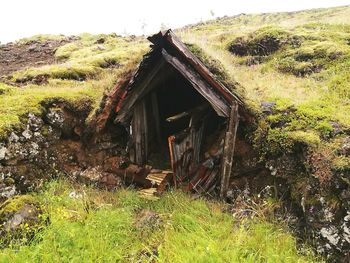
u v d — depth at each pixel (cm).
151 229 573
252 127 693
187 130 736
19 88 862
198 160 766
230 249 508
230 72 734
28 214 559
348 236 508
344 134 598
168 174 720
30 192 679
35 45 1541
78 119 799
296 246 545
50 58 1345
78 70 1031
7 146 668
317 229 541
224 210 637
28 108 733
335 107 699
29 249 510
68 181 720
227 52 1214
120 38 1602
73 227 550
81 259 500
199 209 623
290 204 608
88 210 616
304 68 982
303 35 1154
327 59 980
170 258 500
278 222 593
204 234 548
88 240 533
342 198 526
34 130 725
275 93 776
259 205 623
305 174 593
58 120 766
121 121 729
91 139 789
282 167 633
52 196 650
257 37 1208
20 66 1240
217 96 664
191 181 700
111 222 575
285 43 1146
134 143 772
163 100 898
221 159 697
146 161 806
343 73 876
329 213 532
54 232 539
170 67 723
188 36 873
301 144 607
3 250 503
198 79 658
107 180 743
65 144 775
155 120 841
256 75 983
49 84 930
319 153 576
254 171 687
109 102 720
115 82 751
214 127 805
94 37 1656
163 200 661
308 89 819
